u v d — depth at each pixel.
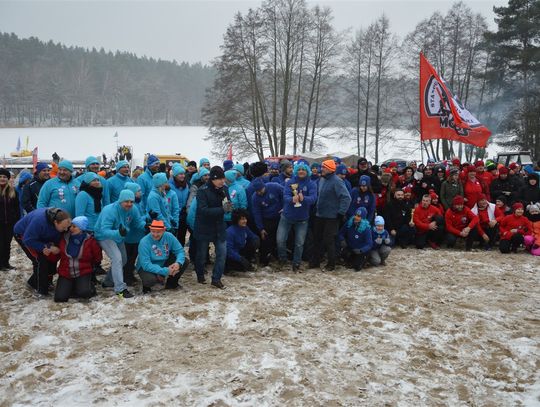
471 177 9.10
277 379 3.73
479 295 5.81
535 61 29.03
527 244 8.27
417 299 5.62
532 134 29.20
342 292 5.90
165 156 24.53
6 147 69.31
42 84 129.38
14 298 5.68
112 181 6.79
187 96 157.12
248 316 5.00
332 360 4.06
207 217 5.98
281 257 7.16
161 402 3.39
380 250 7.35
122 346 4.27
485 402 3.50
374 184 8.19
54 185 6.18
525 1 30.20
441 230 8.70
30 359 4.01
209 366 3.92
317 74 34.44
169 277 5.95
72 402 3.38
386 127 37.03
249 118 34.00
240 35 32.38
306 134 35.16
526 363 4.05
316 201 7.10
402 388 3.66
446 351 4.27
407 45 34.25
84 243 5.45
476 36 32.91
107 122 135.25
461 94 33.66
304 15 32.53
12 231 7.06
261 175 7.15
